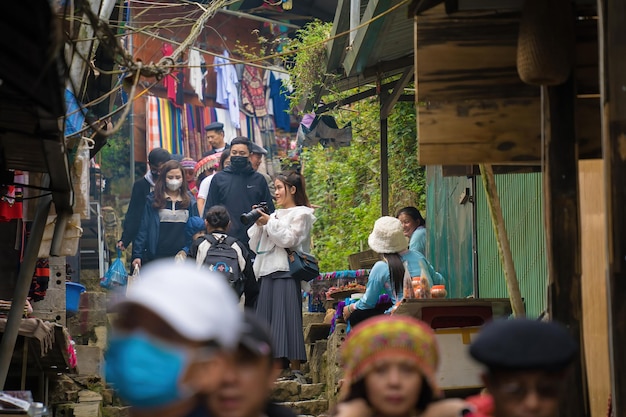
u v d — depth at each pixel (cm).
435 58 766
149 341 376
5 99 723
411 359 482
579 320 684
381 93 1859
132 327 380
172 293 373
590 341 970
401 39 1534
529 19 698
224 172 1886
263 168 3306
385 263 1291
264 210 1508
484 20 766
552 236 695
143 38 3134
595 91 757
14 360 1380
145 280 380
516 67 762
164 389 377
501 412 461
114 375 381
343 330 1550
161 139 3331
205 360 380
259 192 1875
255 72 3531
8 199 1134
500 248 962
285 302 1495
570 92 707
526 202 1249
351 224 2512
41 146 849
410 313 1063
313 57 2030
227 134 3472
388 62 1656
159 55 3192
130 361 376
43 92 635
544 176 708
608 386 906
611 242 635
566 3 702
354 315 1343
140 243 2025
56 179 961
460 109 763
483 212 1508
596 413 943
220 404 418
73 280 2255
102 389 1655
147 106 3322
